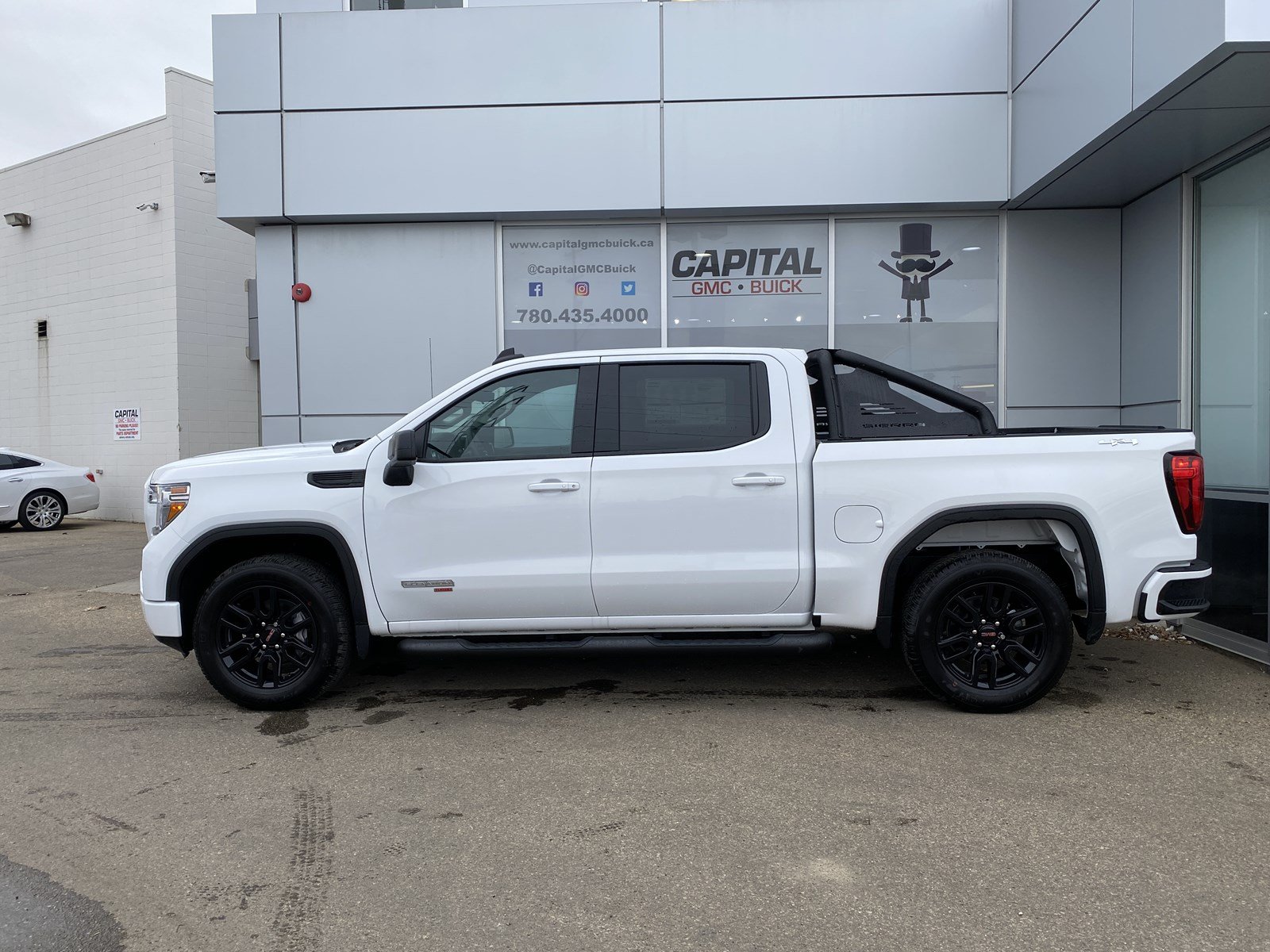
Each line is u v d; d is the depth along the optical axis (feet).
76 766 13.30
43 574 32.91
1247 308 20.33
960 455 14.52
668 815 11.35
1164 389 23.16
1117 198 24.54
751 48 25.22
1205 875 9.72
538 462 14.93
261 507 14.97
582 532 14.83
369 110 25.67
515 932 8.77
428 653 15.26
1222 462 21.06
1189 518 14.38
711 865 10.05
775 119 25.29
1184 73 16.43
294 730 14.75
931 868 9.91
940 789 12.03
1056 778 12.39
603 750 13.66
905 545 14.60
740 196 25.46
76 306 55.16
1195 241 22.16
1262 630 19.17
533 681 17.43
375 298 26.61
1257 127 19.10
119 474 53.98
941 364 26.17
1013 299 25.77
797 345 26.48
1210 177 21.67
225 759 13.50
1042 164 22.62
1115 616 14.48
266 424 26.81
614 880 9.75
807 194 25.36
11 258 58.18
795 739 14.03
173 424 51.29
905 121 25.08
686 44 25.32
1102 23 19.38
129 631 23.07
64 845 10.77
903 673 17.80
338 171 25.75
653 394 15.26
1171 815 11.23
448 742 14.10
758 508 14.78
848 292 26.30
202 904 9.38
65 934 8.84
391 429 15.24
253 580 15.11
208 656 15.17
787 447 14.88
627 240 26.66
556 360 15.48
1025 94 23.72
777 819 11.19
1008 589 14.71
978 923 8.80
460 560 14.93
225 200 25.85
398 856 10.37
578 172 25.59
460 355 26.61
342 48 25.55
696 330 26.68
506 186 25.68
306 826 11.19
